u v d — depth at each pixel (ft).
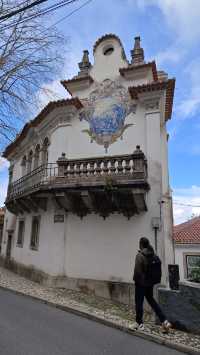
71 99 39.24
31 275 42.96
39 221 43.57
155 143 34.27
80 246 35.68
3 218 74.13
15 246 55.21
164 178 39.11
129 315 24.57
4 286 36.65
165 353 16.47
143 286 20.02
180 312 21.11
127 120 37.40
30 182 45.16
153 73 39.45
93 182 32.65
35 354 14.61
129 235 33.12
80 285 34.27
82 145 39.45
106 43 43.01
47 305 27.63
